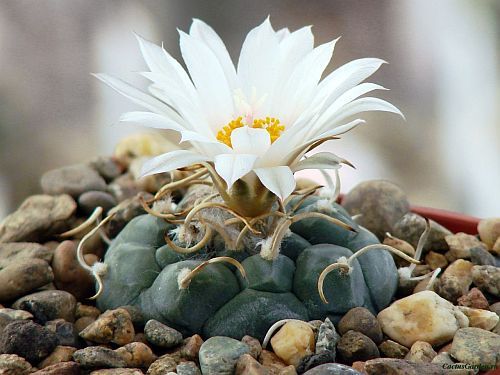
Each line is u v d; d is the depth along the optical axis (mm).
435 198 293
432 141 320
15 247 183
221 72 161
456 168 308
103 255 193
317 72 160
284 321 160
